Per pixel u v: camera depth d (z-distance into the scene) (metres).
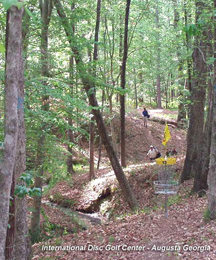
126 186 15.62
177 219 9.54
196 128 14.84
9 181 3.83
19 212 7.49
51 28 12.41
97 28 15.05
